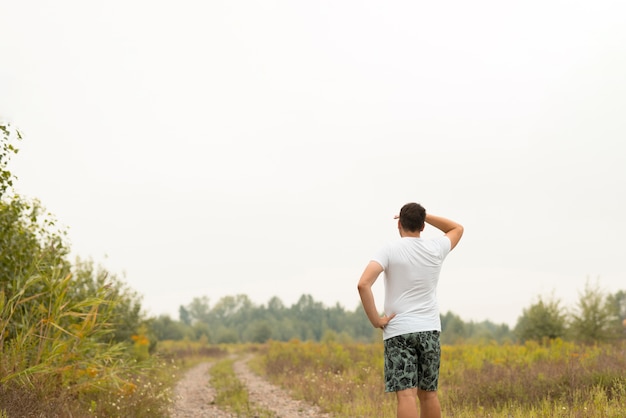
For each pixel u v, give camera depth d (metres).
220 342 134.88
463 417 7.87
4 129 8.65
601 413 6.83
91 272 15.72
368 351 23.42
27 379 6.86
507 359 14.74
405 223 4.53
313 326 186.00
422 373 4.34
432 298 4.41
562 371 9.63
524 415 7.71
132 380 9.50
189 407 10.73
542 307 29.08
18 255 8.60
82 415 6.82
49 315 7.59
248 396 12.43
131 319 19.38
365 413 8.77
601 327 27.94
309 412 9.86
